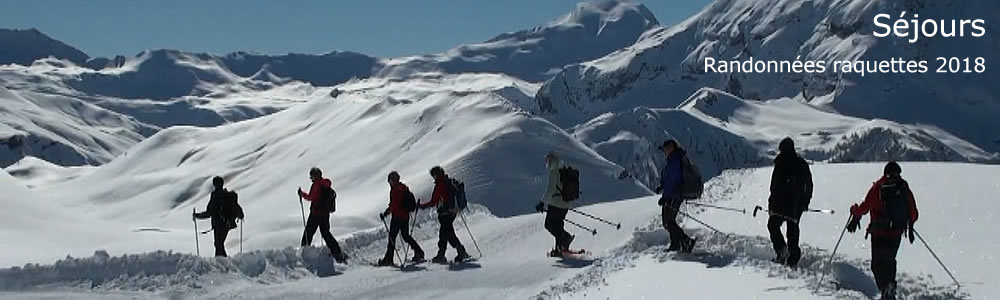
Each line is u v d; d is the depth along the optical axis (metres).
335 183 77.56
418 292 14.93
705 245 15.61
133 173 117.62
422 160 73.19
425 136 80.19
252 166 101.62
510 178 58.97
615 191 59.47
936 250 13.86
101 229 27.64
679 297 11.36
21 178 134.25
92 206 102.69
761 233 15.82
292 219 37.03
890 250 11.00
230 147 116.00
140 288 15.01
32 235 24.41
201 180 99.00
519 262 17.52
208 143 123.19
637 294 11.82
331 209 18.45
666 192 14.87
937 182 20.62
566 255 17.67
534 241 21.14
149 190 102.38
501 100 80.88
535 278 15.45
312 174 18.50
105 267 15.37
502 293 14.32
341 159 86.19
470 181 58.28
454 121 79.94
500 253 20.52
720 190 22.14
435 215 25.09
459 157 62.59
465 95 86.69
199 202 90.06
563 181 17.73
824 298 10.81
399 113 92.00
